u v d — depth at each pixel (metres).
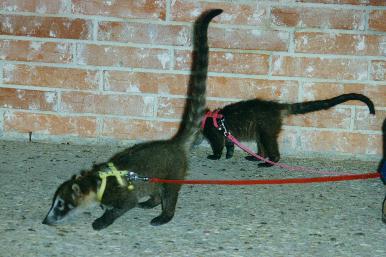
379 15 2.54
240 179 2.46
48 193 2.29
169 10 2.58
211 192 2.35
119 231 2.09
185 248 2.01
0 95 2.67
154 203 2.23
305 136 2.65
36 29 2.61
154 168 2.09
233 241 2.05
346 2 2.54
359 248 2.04
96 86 2.65
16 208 2.19
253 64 2.61
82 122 2.69
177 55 2.61
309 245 2.04
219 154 2.66
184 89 2.63
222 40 2.59
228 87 2.63
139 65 2.62
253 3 2.55
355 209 2.26
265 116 2.61
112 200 2.06
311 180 2.05
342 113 2.62
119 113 2.67
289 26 2.57
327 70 2.59
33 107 2.68
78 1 2.58
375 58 2.57
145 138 2.69
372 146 2.64
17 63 2.64
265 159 2.58
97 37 2.61
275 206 2.26
